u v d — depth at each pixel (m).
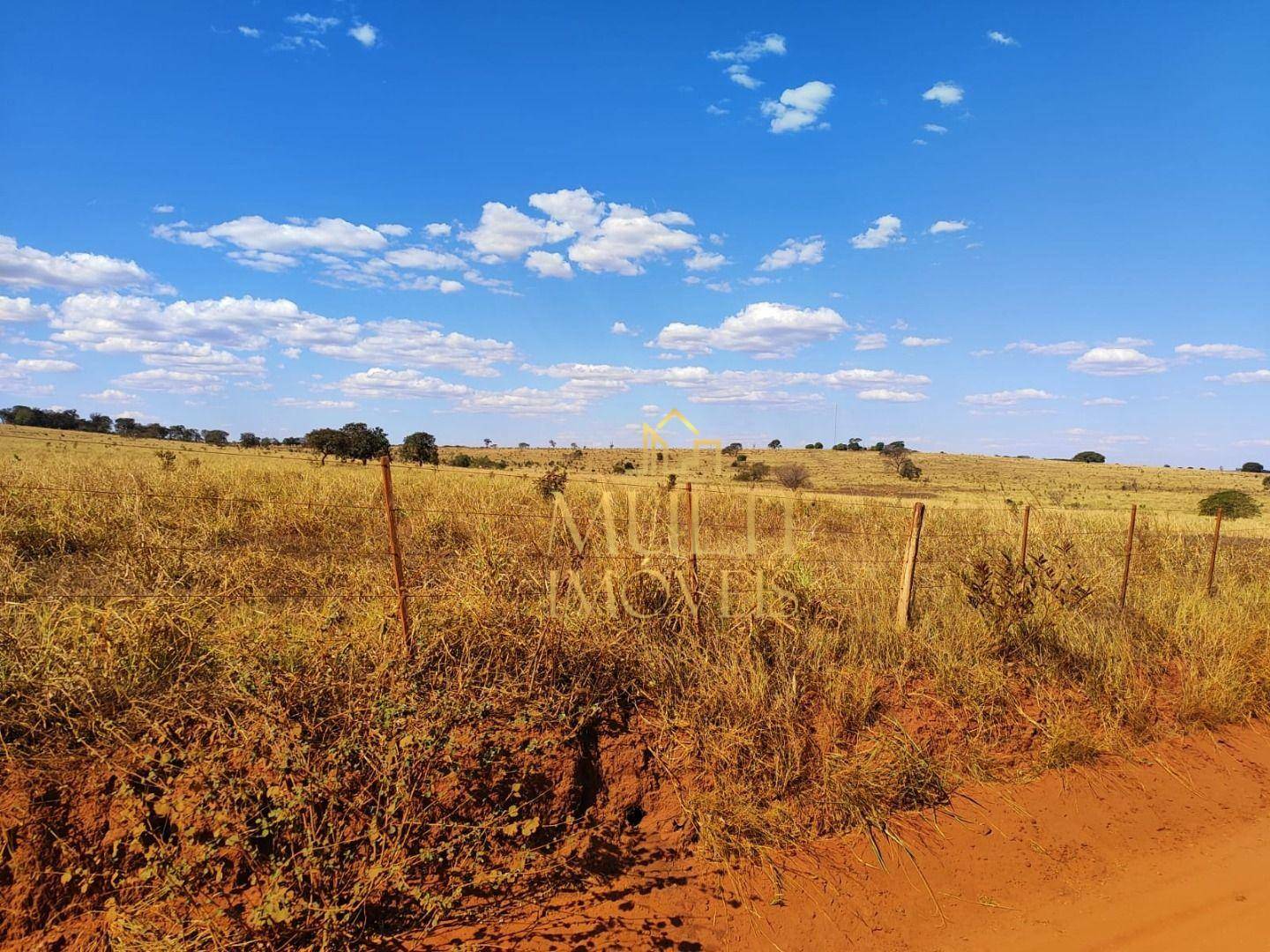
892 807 4.64
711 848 4.16
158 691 4.08
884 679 5.59
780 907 3.84
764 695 4.95
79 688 3.86
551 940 3.46
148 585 5.72
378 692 4.11
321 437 37.44
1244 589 8.70
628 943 3.48
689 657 5.21
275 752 3.61
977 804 4.77
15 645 4.12
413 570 6.21
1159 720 5.91
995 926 3.83
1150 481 68.38
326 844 3.41
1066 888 4.15
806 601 6.22
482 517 7.69
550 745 4.25
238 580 5.83
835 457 77.75
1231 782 5.32
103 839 3.46
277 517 8.35
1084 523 11.15
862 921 3.80
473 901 3.62
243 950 3.14
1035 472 77.56
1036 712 5.64
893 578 7.24
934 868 4.22
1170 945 3.70
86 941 3.18
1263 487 59.75
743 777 4.52
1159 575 9.08
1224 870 4.34
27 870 3.29
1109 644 6.45
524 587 5.64
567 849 4.02
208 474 11.43
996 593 6.73
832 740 4.89
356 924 3.35
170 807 3.45
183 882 3.20
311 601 5.57
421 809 3.73
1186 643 6.93
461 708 4.13
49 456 18.61
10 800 3.42
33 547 6.73
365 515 8.86
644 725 4.73
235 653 4.28
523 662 4.70
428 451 39.72
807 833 4.34
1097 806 4.88
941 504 15.46
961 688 5.57
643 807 4.41
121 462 12.77
